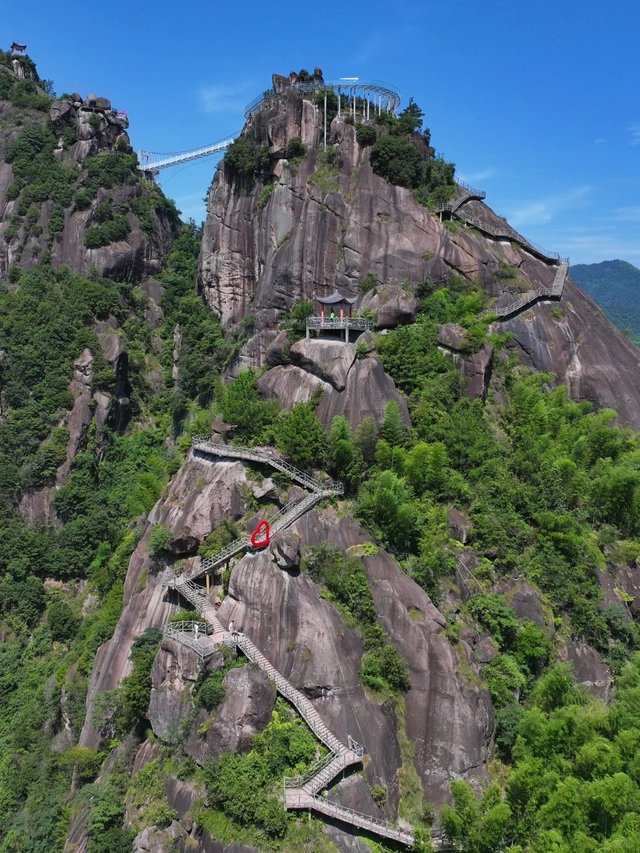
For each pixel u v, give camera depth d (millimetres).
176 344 115812
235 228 98312
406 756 48750
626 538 69688
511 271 87750
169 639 52156
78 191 127312
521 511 64188
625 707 48562
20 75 150625
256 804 42688
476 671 52375
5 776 68250
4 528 95688
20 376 106438
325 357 69438
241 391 71375
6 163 131000
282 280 86688
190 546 61656
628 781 39281
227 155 98438
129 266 126938
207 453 68250
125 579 68500
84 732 60500
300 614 51875
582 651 58188
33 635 88688
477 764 48625
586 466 74062
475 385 73062
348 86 91562
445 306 79625
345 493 60844
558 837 38500
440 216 86562
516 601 57750
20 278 121188
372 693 49969
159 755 50562
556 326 86812
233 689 47188
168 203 139750
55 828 55625
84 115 134375
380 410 66875
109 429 107688
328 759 45500
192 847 43781
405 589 54094
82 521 97562
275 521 58844
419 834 43812
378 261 83250
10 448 101812
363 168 86625
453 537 59594
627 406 85500
